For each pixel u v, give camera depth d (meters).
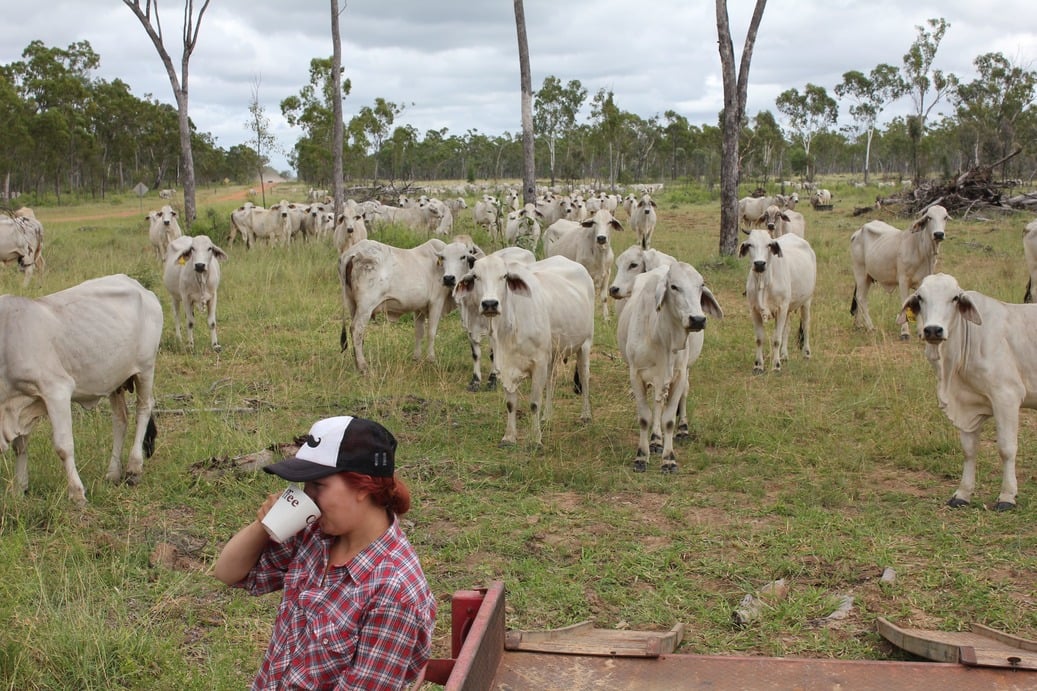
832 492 7.32
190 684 4.71
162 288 17.11
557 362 9.38
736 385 10.80
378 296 11.57
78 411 9.36
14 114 56.78
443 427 9.22
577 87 75.75
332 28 25.38
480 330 10.98
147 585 5.85
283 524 2.68
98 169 73.31
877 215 31.05
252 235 25.34
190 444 8.35
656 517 7.04
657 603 5.62
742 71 20.62
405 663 2.71
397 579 2.71
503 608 3.76
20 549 5.99
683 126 94.56
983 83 62.06
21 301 6.78
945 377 7.12
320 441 2.70
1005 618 5.27
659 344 7.97
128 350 7.39
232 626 5.37
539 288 8.86
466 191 62.66
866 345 13.10
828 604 5.52
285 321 14.61
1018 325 6.99
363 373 11.47
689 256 21.69
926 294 7.07
